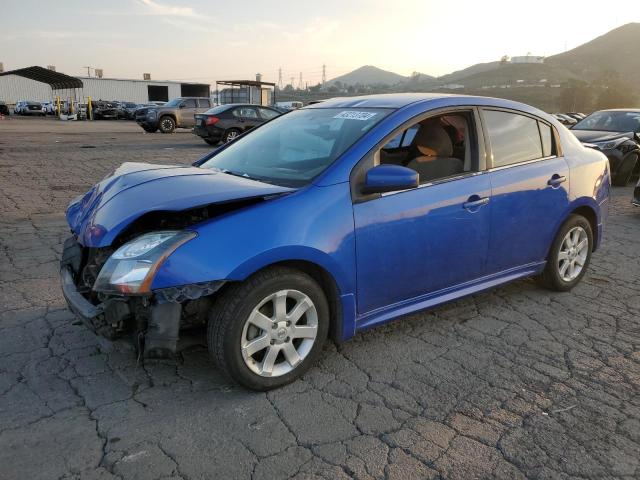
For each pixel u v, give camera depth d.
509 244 4.06
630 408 2.98
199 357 3.45
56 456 2.47
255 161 3.77
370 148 3.32
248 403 2.95
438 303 3.73
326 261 3.04
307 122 3.98
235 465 2.45
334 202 3.10
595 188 4.74
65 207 7.88
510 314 4.28
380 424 2.78
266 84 35.84
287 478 2.38
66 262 3.41
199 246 2.72
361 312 3.33
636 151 10.98
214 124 17.81
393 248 3.33
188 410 2.87
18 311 4.10
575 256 4.77
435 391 3.12
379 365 3.41
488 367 3.41
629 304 4.56
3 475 2.34
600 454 2.58
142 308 2.77
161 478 2.35
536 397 3.07
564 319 4.20
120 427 2.70
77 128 28.12
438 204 3.52
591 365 3.47
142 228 3.07
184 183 3.13
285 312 3.02
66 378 3.16
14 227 6.63
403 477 2.39
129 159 13.46
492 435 2.71
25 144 17.06
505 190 3.93
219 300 2.88
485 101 4.00
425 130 3.78
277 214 2.93
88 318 2.81
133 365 3.32
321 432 2.71
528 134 4.27
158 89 66.06
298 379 3.21
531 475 2.42
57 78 51.38
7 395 2.96
